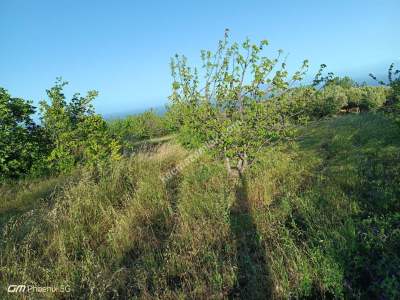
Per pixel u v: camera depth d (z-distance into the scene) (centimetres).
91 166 810
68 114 990
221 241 424
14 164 910
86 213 535
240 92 669
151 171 757
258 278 342
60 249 429
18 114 1001
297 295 307
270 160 705
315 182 582
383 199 455
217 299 321
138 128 2042
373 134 913
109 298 354
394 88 717
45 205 613
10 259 417
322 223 408
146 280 372
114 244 434
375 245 349
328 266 317
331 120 1377
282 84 644
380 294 302
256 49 639
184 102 698
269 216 465
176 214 516
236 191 592
